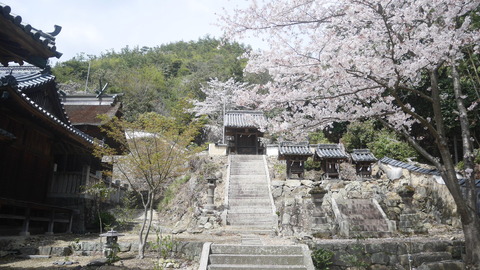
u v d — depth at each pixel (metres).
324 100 7.52
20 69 14.45
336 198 14.43
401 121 7.74
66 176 13.57
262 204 14.85
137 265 6.91
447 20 6.09
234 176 18.16
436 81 7.57
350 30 7.02
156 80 45.62
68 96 21.64
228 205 14.40
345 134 22.19
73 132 11.05
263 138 25.53
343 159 17.03
